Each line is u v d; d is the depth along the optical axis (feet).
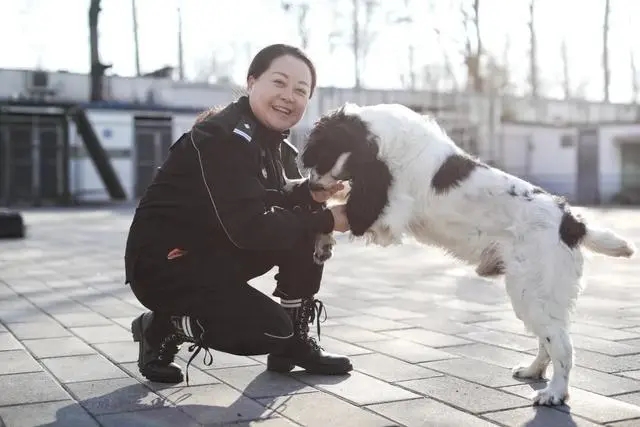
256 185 11.78
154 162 90.89
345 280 28.07
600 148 103.19
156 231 11.93
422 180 12.28
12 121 86.02
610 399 12.00
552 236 11.73
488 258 12.32
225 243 12.14
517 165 107.86
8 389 12.44
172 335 12.73
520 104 110.83
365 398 12.03
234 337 11.64
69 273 29.12
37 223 59.67
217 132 11.71
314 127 12.73
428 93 105.19
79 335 16.98
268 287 25.12
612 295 24.04
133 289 12.27
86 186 89.10
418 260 35.88
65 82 93.97
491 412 11.29
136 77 95.91
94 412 11.20
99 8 93.40
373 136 12.22
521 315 11.86
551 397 11.57
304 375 13.55
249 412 11.26
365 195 12.14
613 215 72.18
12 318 19.19
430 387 12.70
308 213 12.30
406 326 18.43
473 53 114.21
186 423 10.71
